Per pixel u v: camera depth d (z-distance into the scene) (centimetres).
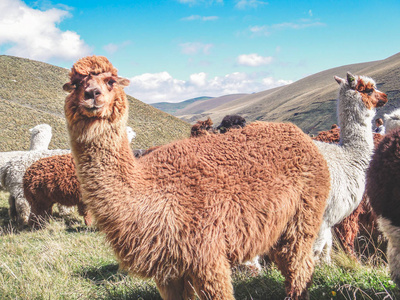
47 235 646
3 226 833
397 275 307
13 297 349
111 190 265
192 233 258
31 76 5847
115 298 352
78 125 271
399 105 7088
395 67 10644
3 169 838
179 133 5241
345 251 456
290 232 305
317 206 311
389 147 322
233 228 267
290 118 11669
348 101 441
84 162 274
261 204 277
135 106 5684
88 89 259
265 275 396
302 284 307
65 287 384
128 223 260
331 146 428
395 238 309
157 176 277
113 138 274
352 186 404
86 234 645
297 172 302
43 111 4622
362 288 340
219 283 258
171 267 262
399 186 304
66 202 764
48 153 871
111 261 477
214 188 270
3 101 4478
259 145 306
